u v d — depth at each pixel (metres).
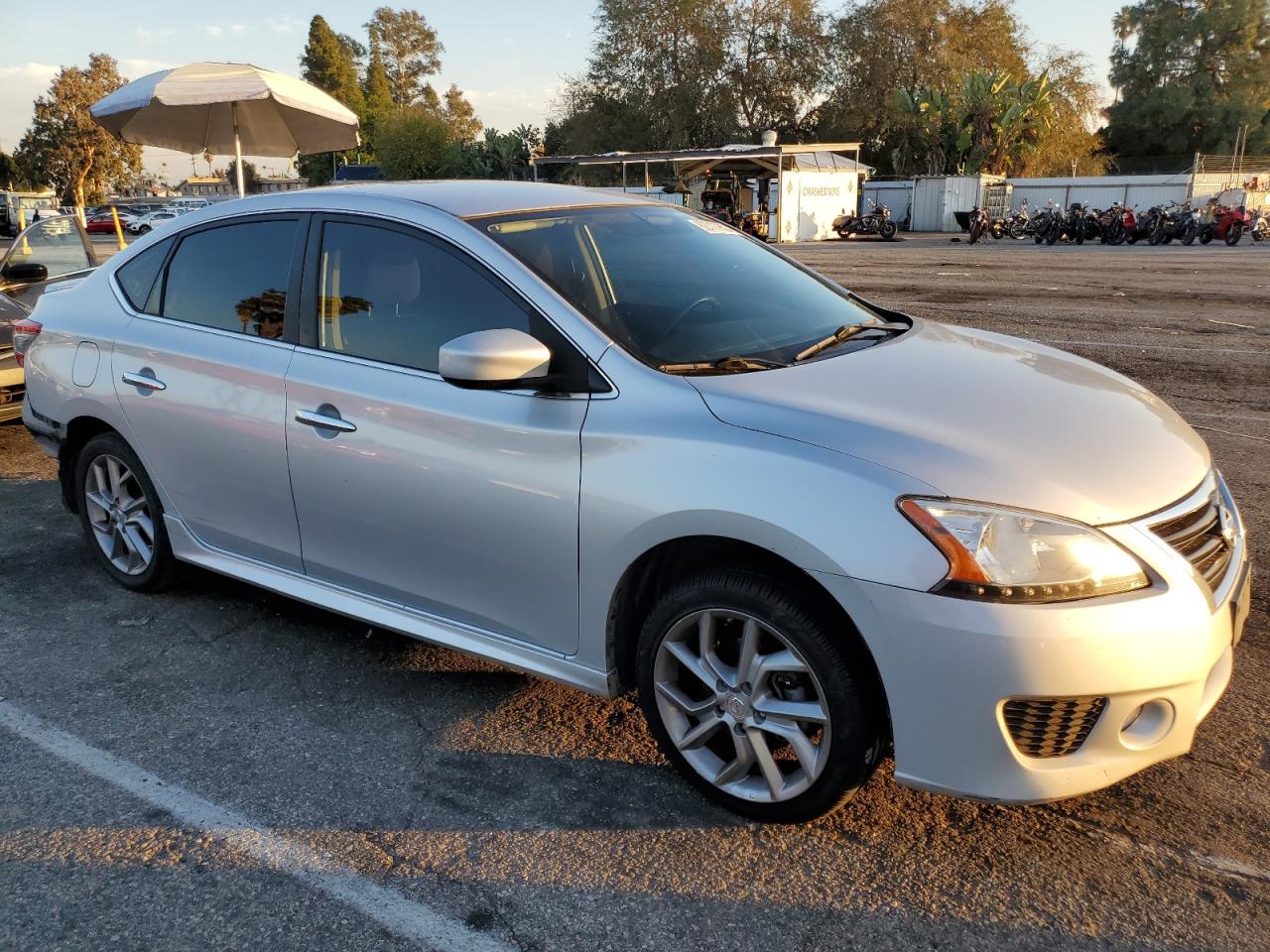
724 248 3.56
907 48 50.06
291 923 2.28
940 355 3.02
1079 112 49.31
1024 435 2.43
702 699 2.67
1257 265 18.77
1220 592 2.38
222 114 10.89
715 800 2.66
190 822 2.64
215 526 3.62
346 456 3.06
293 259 3.32
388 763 2.90
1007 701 2.16
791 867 2.43
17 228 45.25
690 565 2.67
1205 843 2.47
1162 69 63.78
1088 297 13.65
